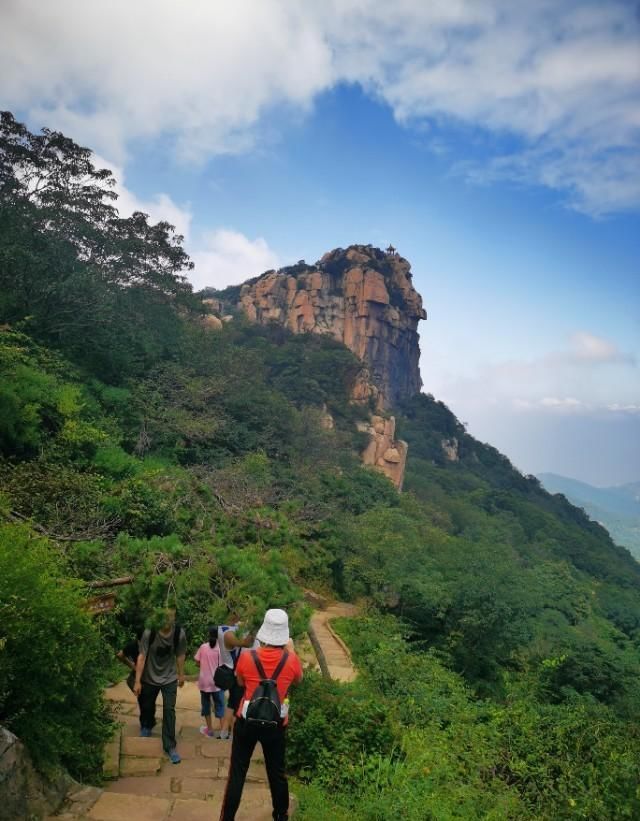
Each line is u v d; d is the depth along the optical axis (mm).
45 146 27688
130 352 30969
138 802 4980
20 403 18453
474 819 6297
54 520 12430
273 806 4727
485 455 121750
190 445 28844
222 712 7441
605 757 8289
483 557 22719
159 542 9422
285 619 4875
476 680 19094
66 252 27000
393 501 40531
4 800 4262
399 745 7375
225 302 117375
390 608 22422
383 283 114438
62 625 5133
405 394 122812
